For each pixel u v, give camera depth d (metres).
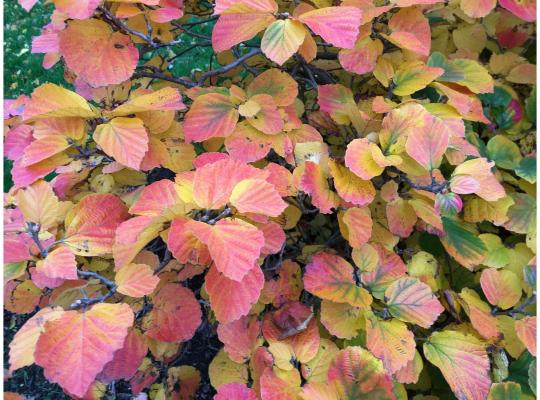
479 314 0.38
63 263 0.31
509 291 0.39
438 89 0.42
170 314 0.35
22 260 0.32
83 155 0.36
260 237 0.29
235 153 0.39
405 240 0.48
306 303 0.41
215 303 0.30
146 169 0.37
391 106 0.39
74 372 0.27
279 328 0.37
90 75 0.36
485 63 0.56
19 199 0.34
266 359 0.34
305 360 0.35
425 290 0.36
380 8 0.39
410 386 0.42
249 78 0.53
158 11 0.38
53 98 0.34
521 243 0.44
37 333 0.29
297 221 0.44
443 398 0.42
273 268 0.40
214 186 0.32
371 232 0.38
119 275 0.32
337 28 0.35
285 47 0.35
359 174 0.34
